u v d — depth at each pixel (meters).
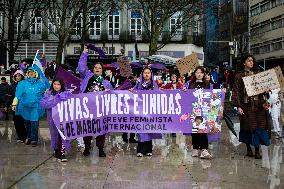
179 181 6.72
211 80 9.38
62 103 8.65
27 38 47.91
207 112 9.01
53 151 9.67
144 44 50.03
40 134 12.99
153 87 9.26
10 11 30.95
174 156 9.11
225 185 6.48
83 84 9.12
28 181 6.67
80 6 28.30
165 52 50.06
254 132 8.85
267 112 8.96
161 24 30.53
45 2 33.28
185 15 32.69
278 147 10.54
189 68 12.80
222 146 10.68
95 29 50.12
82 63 9.30
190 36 50.34
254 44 66.75
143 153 9.09
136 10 44.22
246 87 8.80
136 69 23.36
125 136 11.25
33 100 10.48
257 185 6.49
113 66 19.39
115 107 9.12
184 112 9.06
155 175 7.15
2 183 6.51
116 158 8.84
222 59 78.25
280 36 58.06
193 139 9.06
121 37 50.03
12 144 10.83
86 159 8.70
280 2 57.94
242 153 9.58
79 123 8.79
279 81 8.84
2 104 18.25
